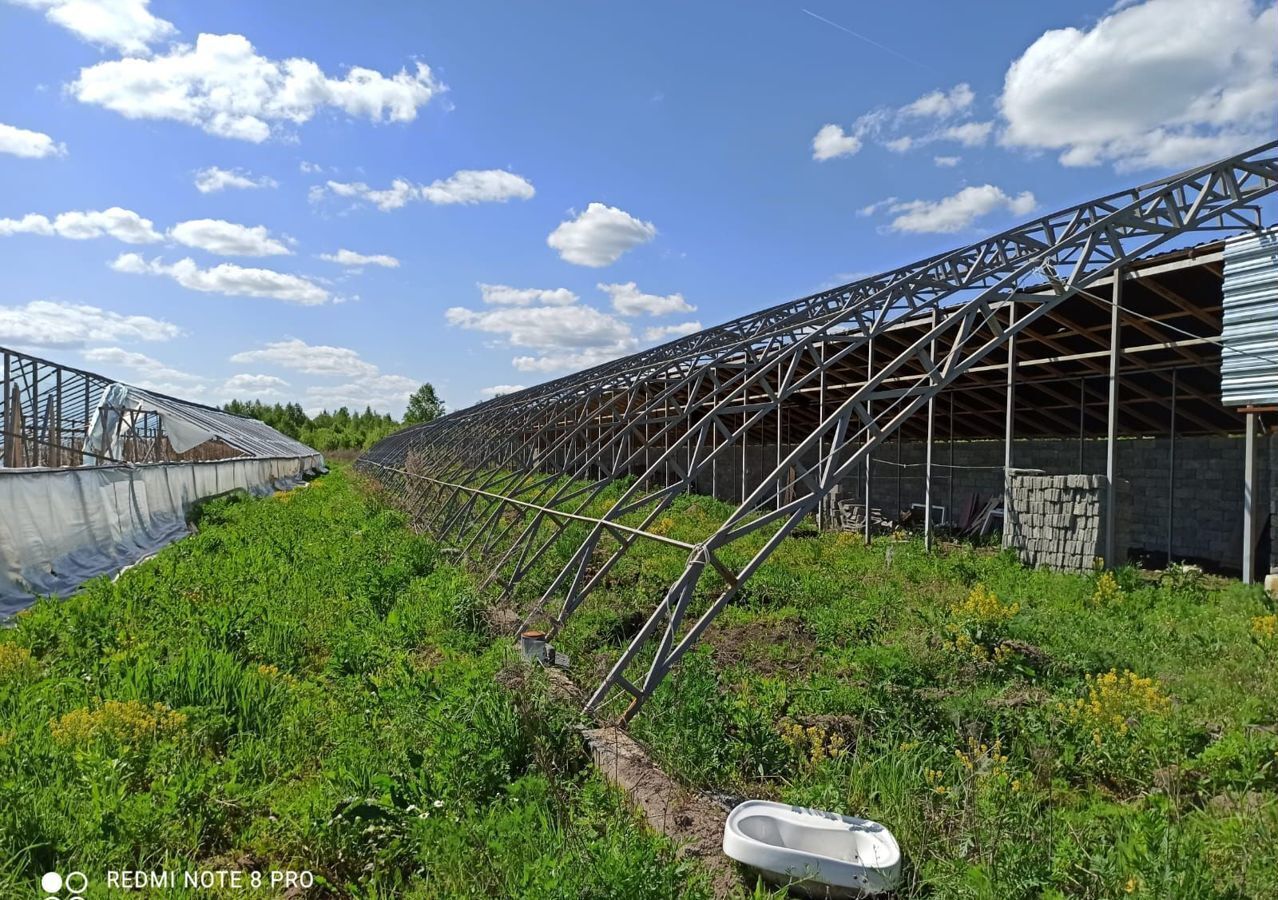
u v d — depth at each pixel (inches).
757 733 220.2
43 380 804.0
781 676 297.3
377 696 251.6
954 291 446.9
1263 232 436.5
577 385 709.9
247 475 1165.1
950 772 204.8
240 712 239.8
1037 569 522.6
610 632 366.3
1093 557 497.0
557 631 344.5
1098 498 497.0
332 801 175.2
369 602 393.7
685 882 149.7
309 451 2139.5
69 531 534.3
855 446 1026.1
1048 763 212.1
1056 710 240.5
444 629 355.3
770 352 518.0
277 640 317.1
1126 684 243.6
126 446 1014.4
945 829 177.3
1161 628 353.1
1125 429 804.6
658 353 743.7
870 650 302.4
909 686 259.6
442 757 202.1
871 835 164.7
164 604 365.4
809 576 469.1
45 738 204.7
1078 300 569.9
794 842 169.0
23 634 314.5
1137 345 612.7
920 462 963.3
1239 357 450.9
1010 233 514.9
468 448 787.4
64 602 413.4
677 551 538.9
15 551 454.3
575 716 241.4
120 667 258.8
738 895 152.3
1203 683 274.4
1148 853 152.2
